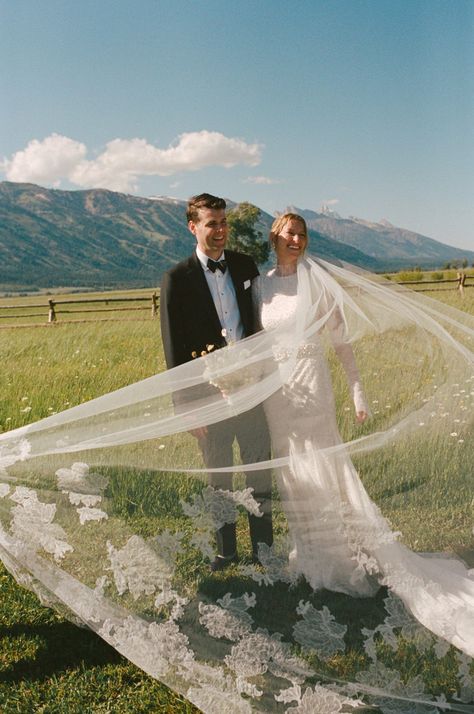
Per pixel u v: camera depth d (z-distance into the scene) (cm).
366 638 251
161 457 276
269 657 249
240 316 334
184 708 253
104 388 654
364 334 311
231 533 267
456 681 249
